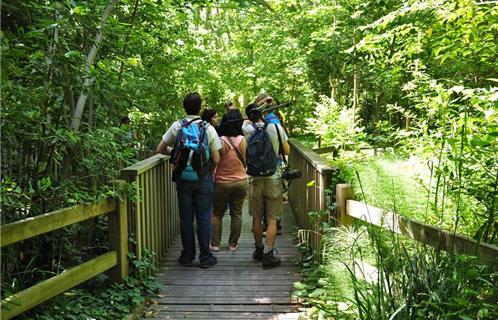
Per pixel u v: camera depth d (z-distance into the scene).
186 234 4.76
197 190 4.69
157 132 7.84
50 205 3.31
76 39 3.81
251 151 4.61
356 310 2.95
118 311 3.51
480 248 2.24
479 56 4.95
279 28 12.71
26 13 3.48
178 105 8.34
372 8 7.04
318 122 8.32
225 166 5.10
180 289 4.19
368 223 3.17
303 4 11.36
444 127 3.54
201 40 12.08
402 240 3.10
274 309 3.77
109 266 3.67
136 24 5.35
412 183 3.64
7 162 3.25
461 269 2.30
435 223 3.20
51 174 3.36
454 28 4.67
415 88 5.45
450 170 3.10
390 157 4.85
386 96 10.08
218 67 14.32
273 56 13.73
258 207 4.79
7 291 2.71
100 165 3.90
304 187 5.45
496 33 4.91
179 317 3.63
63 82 3.24
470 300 2.30
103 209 3.58
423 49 5.51
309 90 15.47
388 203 3.52
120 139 4.71
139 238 4.12
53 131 3.15
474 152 2.77
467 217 3.02
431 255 2.59
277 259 4.72
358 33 9.05
